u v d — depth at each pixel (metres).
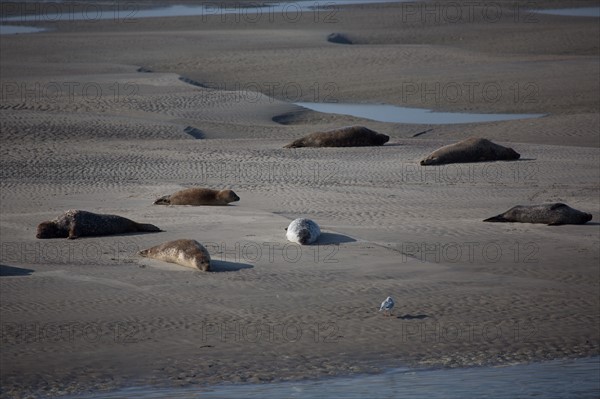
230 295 54.72
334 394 39.28
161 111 153.00
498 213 78.25
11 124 135.50
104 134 132.00
